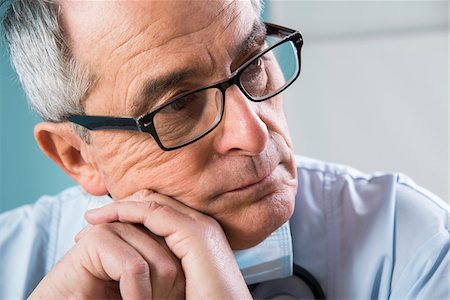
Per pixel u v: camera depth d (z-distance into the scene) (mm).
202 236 849
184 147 836
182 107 824
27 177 2020
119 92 823
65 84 874
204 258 841
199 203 862
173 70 782
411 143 2195
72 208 1334
